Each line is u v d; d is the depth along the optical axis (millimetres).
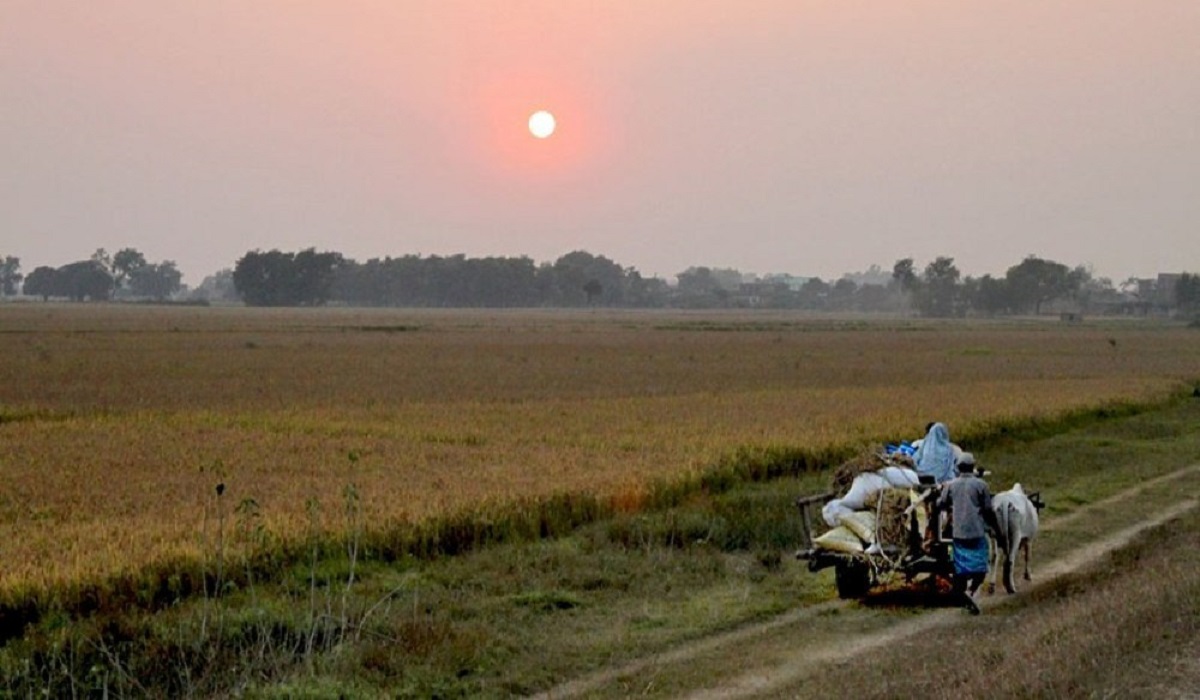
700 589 13156
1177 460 25078
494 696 9508
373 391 40469
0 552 12977
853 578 12797
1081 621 10031
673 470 19719
